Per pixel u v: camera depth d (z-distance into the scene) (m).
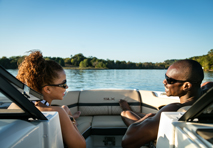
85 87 10.80
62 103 2.44
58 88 1.05
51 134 0.75
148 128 1.07
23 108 0.67
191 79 1.05
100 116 2.56
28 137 0.59
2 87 0.57
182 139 0.64
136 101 2.65
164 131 0.81
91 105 2.63
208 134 0.58
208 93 0.58
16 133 0.56
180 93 1.11
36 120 0.72
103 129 2.04
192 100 1.06
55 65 1.04
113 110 2.63
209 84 1.32
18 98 0.62
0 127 0.59
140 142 1.12
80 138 1.04
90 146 1.99
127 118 1.85
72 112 2.54
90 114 2.62
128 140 1.16
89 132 1.99
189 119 0.71
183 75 1.06
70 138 0.98
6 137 0.53
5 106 0.70
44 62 1.01
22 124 0.63
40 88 1.02
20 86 0.67
